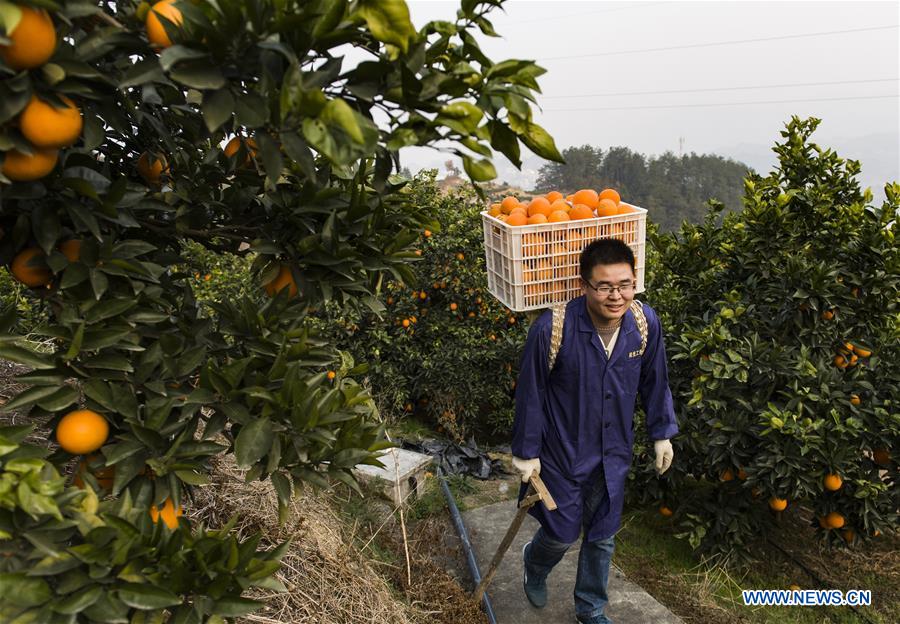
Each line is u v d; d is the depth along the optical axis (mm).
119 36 1097
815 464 3357
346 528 3311
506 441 6129
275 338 1441
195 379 1502
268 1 970
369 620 2508
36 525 1037
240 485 2762
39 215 1183
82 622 1048
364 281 1568
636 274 2680
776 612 3391
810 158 4004
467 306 5945
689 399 3785
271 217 1565
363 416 1521
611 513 2730
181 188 1522
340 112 896
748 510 3777
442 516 4062
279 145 1047
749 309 3799
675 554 3889
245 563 1197
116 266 1246
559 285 2580
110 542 1079
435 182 6289
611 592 3383
